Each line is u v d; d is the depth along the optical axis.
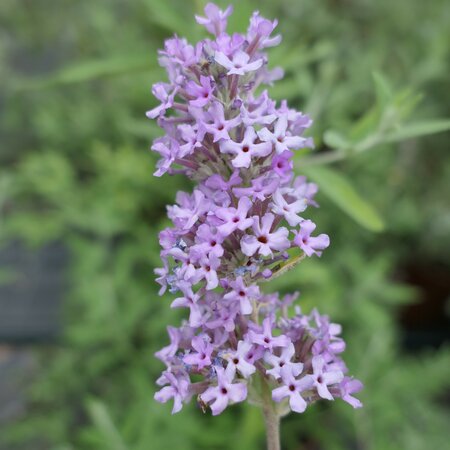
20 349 0.57
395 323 0.58
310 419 0.43
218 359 0.16
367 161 0.54
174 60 0.16
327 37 0.60
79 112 0.63
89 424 0.47
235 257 0.16
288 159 0.16
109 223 0.50
